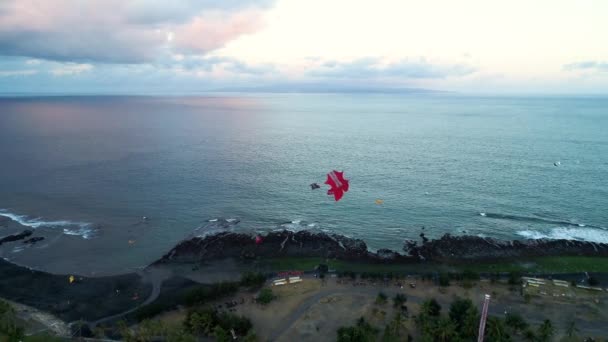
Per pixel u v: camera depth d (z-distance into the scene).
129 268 105.06
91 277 99.88
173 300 87.75
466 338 69.38
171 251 110.50
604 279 96.38
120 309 86.75
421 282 93.56
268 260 106.19
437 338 70.12
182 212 138.12
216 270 102.38
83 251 113.19
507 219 129.62
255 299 86.69
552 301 85.81
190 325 74.94
